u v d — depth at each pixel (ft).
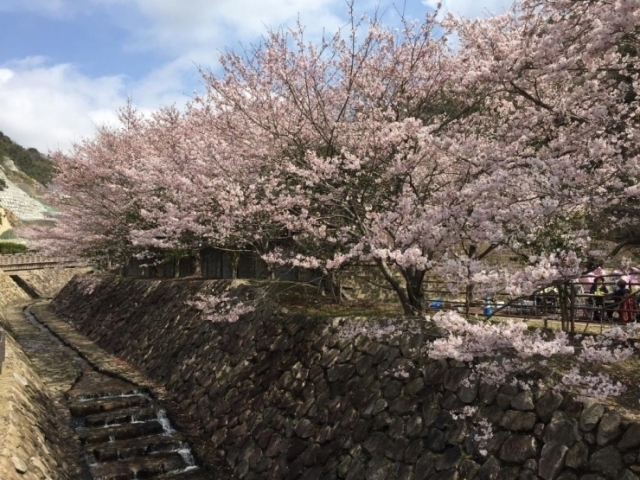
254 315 33.04
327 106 27.43
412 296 24.38
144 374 41.06
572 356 17.90
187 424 30.42
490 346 13.83
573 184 14.20
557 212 15.35
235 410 28.07
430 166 22.93
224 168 27.58
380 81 25.53
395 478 17.85
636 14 12.59
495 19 21.38
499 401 16.37
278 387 26.25
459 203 16.84
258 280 40.22
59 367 44.24
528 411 15.44
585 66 15.80
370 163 23.31
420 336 20.61
